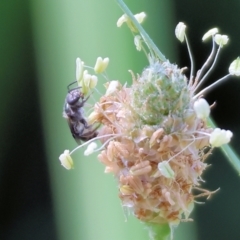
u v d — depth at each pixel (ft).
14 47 0.62
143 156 0.42
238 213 0.63
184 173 0.43
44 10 0.59
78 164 0.58
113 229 0.56
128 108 0.43
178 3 0.60
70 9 0.57
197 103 0.42
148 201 0.43
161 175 0.42
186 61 0.60
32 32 0.61
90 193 0.57
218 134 0.42
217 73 0.63
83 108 0.46
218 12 0.62
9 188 0.71
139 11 0.58
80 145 0.44
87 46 0.55
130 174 0.43
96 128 0.46
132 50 0.54
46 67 0.60
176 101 0.42
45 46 0.60
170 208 0.43
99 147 0.45
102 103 0.43
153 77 0.42
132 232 0.55
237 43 0.62
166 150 0.42
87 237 0.57
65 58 0.59
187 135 0.42
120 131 0.43
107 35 0.55
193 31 0.61
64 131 0.62
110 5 0.55
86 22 0.56
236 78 0.63
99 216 0.57
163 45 0.59
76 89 0.46
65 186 0.60
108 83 0.44
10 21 0.61
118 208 0.56
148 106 0.42
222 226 0.63
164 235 0.43
